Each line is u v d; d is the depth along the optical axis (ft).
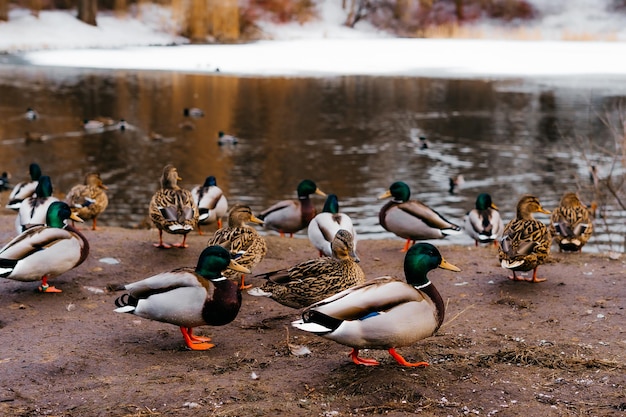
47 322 23.41
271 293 22.63
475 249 33.99
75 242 25.21
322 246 28.14
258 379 18.53
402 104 110.01
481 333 22.40
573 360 19.52
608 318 23.68
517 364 19.44
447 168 71.56
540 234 26.53
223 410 16.52
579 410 16.55
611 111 101.30
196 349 21.13
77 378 19.03
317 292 22.08
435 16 209.87
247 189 63.31
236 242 26.32
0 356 20.35
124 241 32.63
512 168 71.56
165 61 154.30
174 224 30.09
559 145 82.02
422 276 18.20
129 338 22.12
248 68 147.84
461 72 143.13
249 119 98.12
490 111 103.91
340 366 19.19
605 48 176.14
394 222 32.53
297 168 71.31
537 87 123.85
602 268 29.78
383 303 17.06
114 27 185.57
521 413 16.39
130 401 17.13
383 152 78.84
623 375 18.56
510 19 207.62
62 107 104.53
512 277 28.43
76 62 149.79
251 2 205.77
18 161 72.84
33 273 24.45
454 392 17.48
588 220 33.09
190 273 20.03
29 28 174.70
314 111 104.17
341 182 66.08
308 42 189.78
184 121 96.32
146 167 71.10
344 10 210.59
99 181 41.27
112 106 106.01
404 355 19.92
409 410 16.55
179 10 191.72
